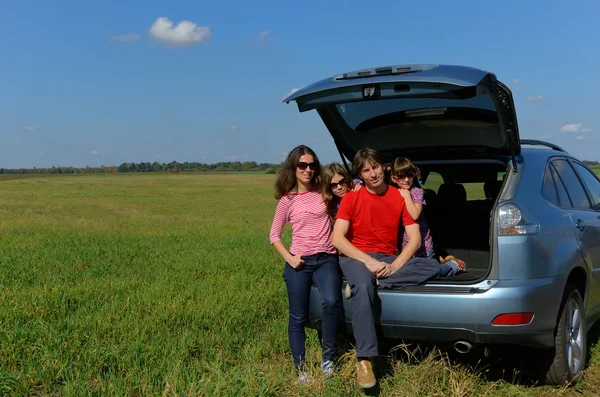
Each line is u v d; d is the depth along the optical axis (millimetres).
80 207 29750
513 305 3971
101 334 5355
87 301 6613
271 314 6406
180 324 5789
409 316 4141
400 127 5191
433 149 5320
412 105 4828
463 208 5598
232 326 5758
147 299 6508
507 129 4484
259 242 12617
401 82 4078
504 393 4328
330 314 4371
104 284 7582
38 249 11000
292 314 4621
